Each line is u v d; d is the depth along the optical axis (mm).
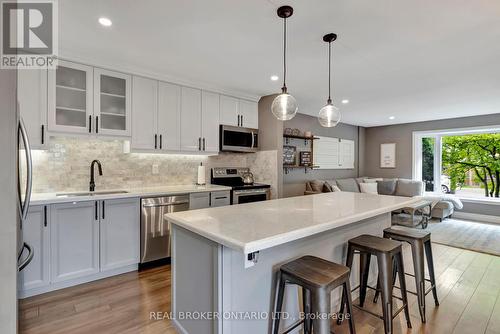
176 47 2453
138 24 2047
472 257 3367
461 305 2227
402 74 3100
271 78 3312
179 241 1818
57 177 2816
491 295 2396
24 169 2594
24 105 2395
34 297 2277
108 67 2824
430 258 2217
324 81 3395
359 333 1861
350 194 3027
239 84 3582
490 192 5520
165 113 3275
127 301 2236
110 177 3170
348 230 2225
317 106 4859
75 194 2732
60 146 2832
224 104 3863
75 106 2668
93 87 2756
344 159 6703
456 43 2311
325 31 2131
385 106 4762
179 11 1869
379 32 2133
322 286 1317
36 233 2277
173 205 3082
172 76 3248
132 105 3018
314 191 5430
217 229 1442
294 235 1391
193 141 3527
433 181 6266
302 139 5633
